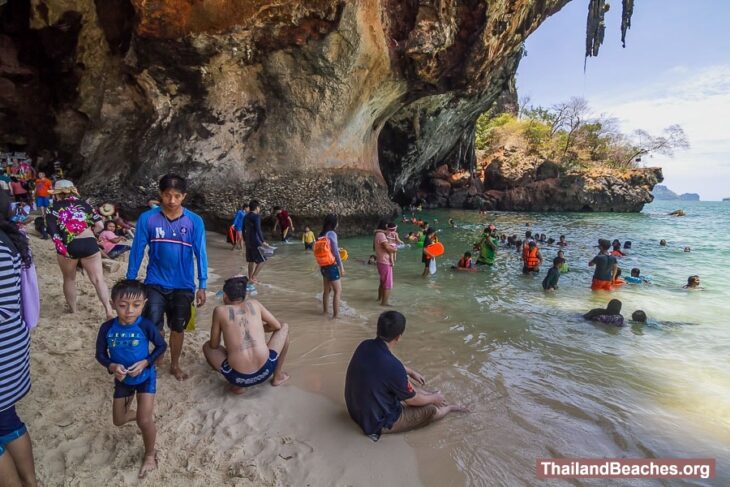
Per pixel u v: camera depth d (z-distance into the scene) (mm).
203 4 12789
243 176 14594
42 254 7805
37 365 4043
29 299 2449
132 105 15070
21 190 13484
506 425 3777
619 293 9039
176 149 14148
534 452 3416
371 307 7191
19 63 16312
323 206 15406
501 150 39500
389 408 3508
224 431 3467
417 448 3406
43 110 17125
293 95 14820
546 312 7395
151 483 2855
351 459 3236
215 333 3949
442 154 32812
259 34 13711
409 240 15703
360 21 14219
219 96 14367
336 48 14258
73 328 4836
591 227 23344
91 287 6281
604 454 3420
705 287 9711
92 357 4309
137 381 2945
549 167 36375
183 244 3932
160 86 14164
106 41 14641
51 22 14602
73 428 3309
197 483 2885
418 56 15602
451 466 3211
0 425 2350
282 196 14844
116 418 3055
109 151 14938
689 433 3748
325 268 6352
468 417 3885
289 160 15078
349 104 15578
